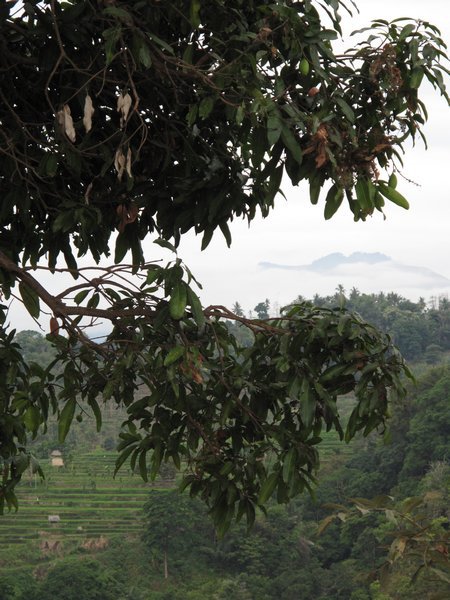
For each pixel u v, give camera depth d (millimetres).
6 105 4184
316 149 3674
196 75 3803
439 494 70438
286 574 76500
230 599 74688
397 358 4168
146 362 4352
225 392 4488
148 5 3770
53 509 98500
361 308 183500
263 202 4520
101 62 3936
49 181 4480
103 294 4281
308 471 4422
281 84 3719
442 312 180375
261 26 3762
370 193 3879
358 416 4199
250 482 4582
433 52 3861
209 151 4465
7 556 85812
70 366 4484
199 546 83375
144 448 4570
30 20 3908
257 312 189625
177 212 4586
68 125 3682
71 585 74250
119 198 4535
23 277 4137
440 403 84562
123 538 90062
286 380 4305
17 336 86750
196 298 3729
